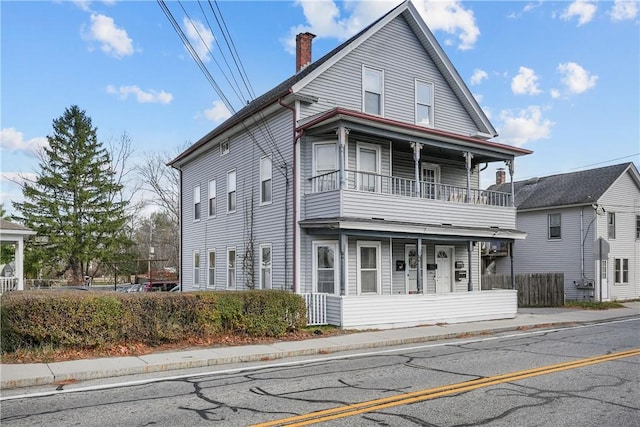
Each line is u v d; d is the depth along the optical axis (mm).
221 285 21172
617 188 29469
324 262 15977
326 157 16109
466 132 20594
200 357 9781
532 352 10766
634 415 6027
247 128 19188
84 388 7672
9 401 6922
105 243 42594
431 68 19781
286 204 16484
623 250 29453
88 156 42438
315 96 16375
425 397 6879
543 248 30281
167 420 5945
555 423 5723
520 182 34750
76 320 9992
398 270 18031
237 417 6035
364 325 14289
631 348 11234
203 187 23672
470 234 17469
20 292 10672
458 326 15297
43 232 40469
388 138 16188
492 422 5758
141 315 10742
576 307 23328
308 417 5984
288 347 11070
